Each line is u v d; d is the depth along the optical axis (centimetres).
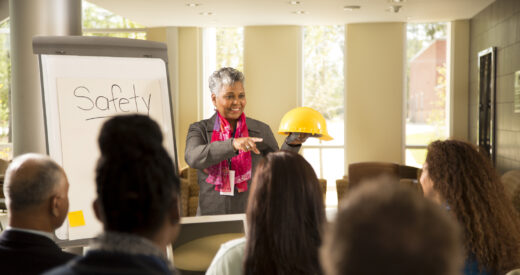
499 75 693
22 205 142
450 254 46
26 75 312
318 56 924
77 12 321
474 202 158
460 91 873
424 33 892
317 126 232
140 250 74
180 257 176
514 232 160
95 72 228
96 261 73
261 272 121
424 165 173
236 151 215
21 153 317
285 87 909
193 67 931
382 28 878
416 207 47
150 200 77
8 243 141
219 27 937
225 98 234
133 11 777
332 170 927
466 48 866
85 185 215
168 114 239
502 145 683
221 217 188
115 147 79
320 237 122
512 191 484
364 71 888
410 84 902
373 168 541
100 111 225
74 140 217
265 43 909
